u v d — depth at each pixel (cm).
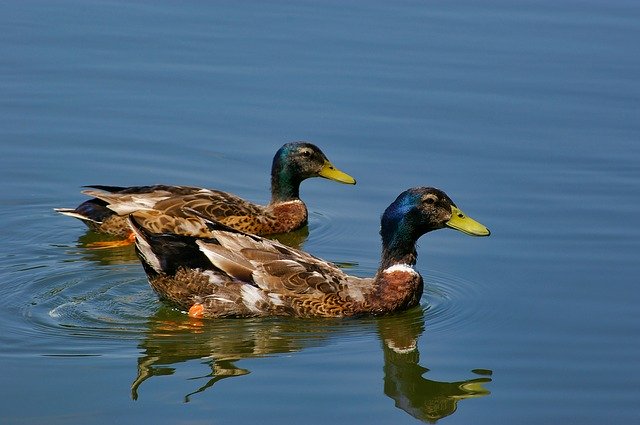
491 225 1789
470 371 1373
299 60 2358
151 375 1332
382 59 2373
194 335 1452
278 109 2180
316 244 1817
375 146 2058
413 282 1532
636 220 1791
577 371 1366
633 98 2216
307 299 1500
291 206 1908
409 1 2698
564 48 2444
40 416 1235
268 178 1998
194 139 2091
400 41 2462
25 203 1888
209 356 1391
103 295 1568
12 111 2153
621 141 2058
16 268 1664
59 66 2325
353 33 2497
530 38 2495
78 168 1991
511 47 2444
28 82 2259
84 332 1448
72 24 2514
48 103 2188
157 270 1528
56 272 1648
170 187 1859
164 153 2052
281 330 1472
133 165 2014
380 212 1888
